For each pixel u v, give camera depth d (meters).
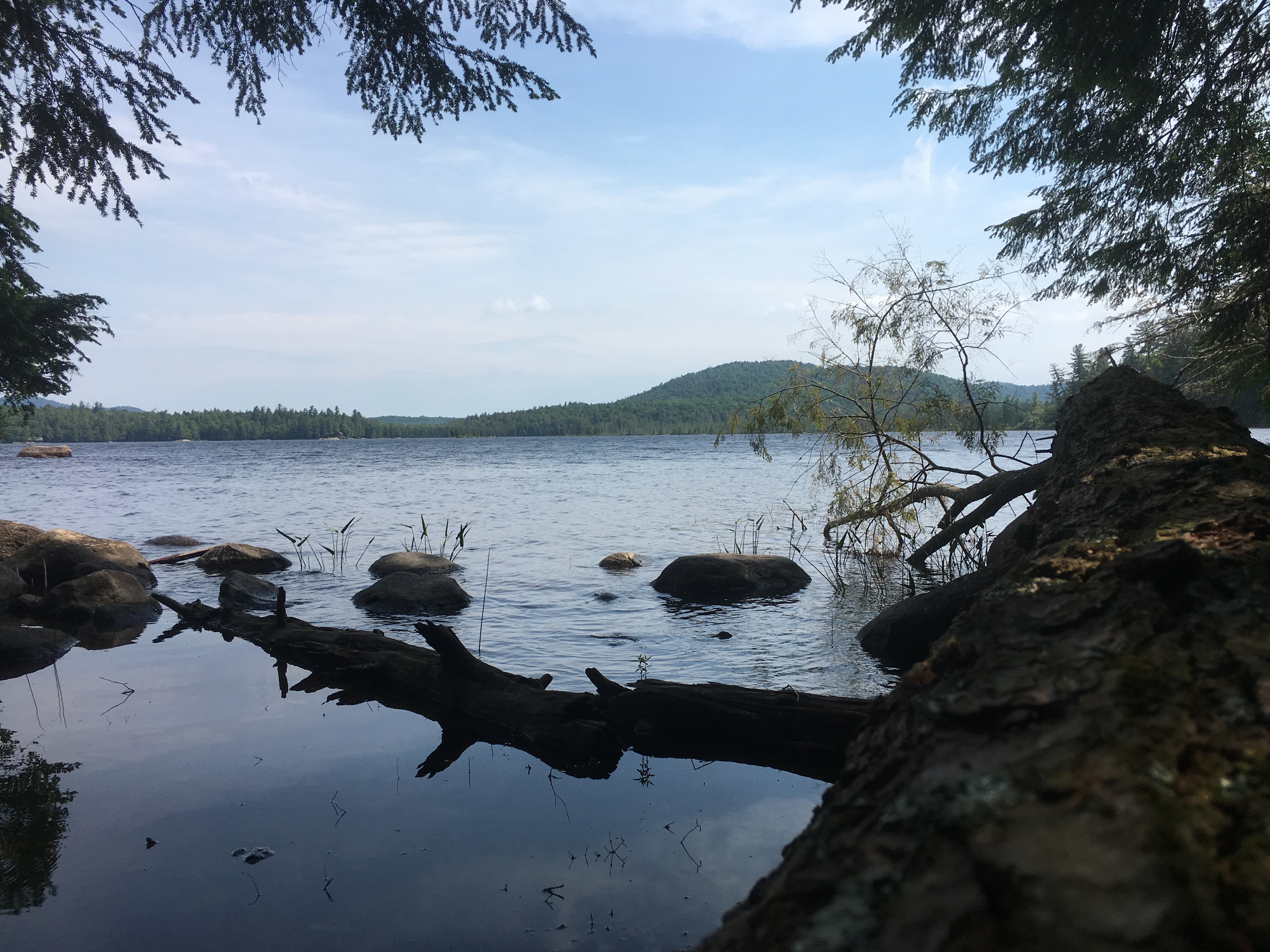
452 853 3.11
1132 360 9.64
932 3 7.43
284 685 5.59
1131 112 7.30
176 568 11.41
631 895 2.78
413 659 5.54
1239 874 0.97
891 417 10.42
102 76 6.29
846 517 10.94
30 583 9.96
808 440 11.16
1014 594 2.13
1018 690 1.51
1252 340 8.15
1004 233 9.09
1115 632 1.68
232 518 17.67
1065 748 1.24
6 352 9.93
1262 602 1.67
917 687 1.90
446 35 6.02
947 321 9.74
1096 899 0.92
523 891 2.82
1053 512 3.71
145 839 3.21
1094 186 8.20
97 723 4.72
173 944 2.48
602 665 5.97
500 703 4.84
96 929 2.56
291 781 3.86
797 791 3.79
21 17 5.71
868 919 1.00
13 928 2.56
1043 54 6.98
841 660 6.02
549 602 8.47
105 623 7.78
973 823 1.11
